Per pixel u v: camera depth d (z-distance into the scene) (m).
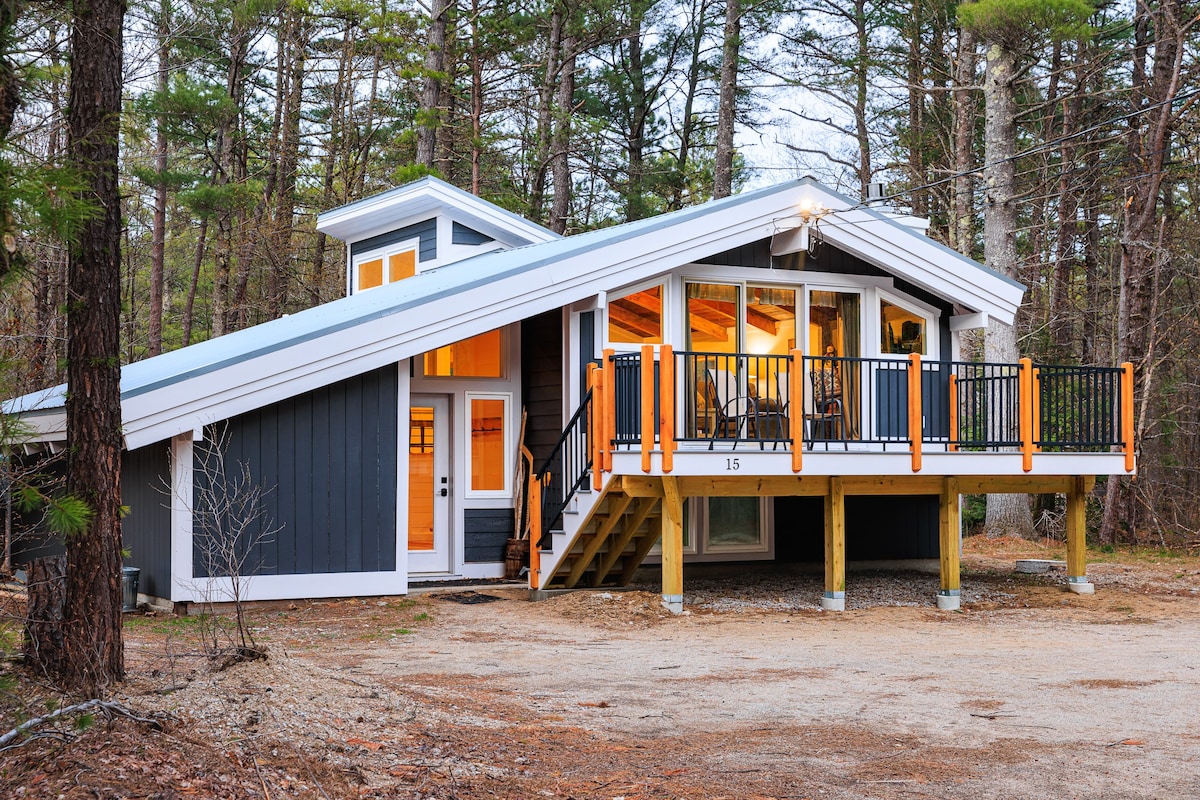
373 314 13.24
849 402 14.38
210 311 37.28
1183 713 7.62
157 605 12.96
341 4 30.06
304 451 13.16
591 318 14.60
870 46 32.50
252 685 6.91
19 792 4.77
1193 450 26.58
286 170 33.75
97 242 6.64
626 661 9.69
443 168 34.25
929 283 15.90
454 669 9.12
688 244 14.76
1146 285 22.48
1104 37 26.64
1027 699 8.09
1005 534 23.55
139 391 11.93
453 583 14.84
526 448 15.76
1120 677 9.02
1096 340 28.41
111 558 6.58
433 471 15.49
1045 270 31.48
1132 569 18.38
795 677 8.98
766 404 13.52
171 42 25.50
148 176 25.75
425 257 20.16
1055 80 27.77
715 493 13.03
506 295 13.88
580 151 35.81
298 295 33.91
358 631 11.30
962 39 25.05
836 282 15.98
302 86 35.59
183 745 5.53
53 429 12.88
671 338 15.00
